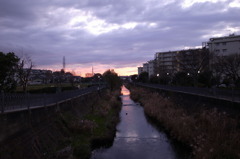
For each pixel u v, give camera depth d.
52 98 12.28
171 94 24.23
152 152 10.73
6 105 7.65
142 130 15.16
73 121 12.76
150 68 86.31
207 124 11.09
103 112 18.45
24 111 7.96
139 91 42.91
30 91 18.69
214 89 14.52
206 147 8.56
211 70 31.80
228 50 40.41
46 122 9.87
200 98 15.48
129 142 12.47
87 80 81.75
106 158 9.91
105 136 12.21
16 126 7.14
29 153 7.03
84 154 9.22
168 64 70.31
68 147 9.05
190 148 10.49
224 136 8.92
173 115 15.25
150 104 22.09
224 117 10.80
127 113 22.23
